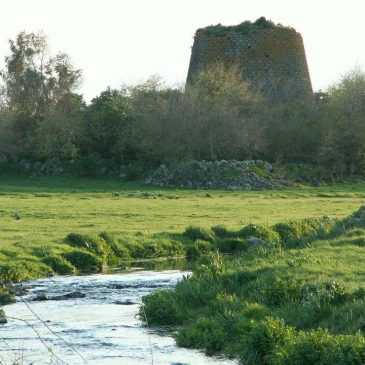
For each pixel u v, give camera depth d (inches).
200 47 5300.2
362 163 4451.3
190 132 4318.4
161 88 4877.0
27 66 4904.0
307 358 851.4
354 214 1882.4
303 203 3122.5
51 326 1102.4
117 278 1557.6
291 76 5295.3
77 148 4367.6
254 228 2076.8
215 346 979.9
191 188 3848.4
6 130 4443.9
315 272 1187.9
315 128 4500.5
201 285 1208.2
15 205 2844.5
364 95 4628.4
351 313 973.8
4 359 925.8
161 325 1110.4
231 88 4697.3
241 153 4375.0
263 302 1091.9
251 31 5260.8
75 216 2524.6
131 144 4330.7
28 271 1581.0
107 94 4776.1
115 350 970.7
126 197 3334.2
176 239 2031.3
